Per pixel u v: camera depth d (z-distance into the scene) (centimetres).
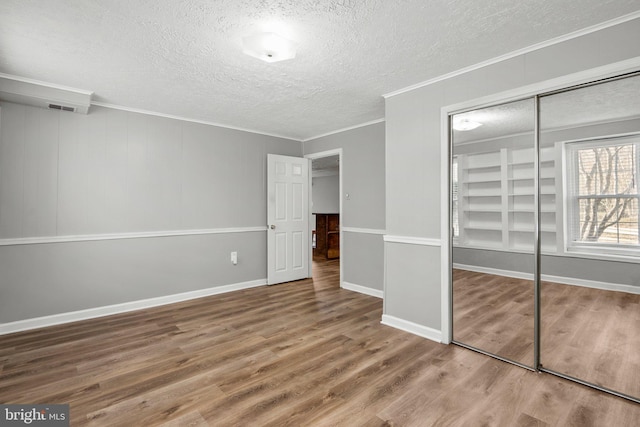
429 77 278
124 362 242
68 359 247
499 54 238
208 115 396
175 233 398
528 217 235
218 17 191
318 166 820
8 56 239
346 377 220
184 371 229
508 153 244
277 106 361
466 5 181
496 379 217
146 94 320
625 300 201
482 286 259
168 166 393
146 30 204
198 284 418
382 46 226
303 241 523
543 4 180
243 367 234
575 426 170
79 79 282
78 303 334
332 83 292
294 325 318
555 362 224
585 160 212
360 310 364
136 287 370
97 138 345
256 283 476
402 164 306
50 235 319
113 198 354
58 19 191
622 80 197
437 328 280
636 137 194
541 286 231
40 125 313
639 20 186
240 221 459
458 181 271
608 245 206
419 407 187
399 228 309
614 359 203
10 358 248
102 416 180
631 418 176
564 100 218
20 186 304
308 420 176
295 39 217
